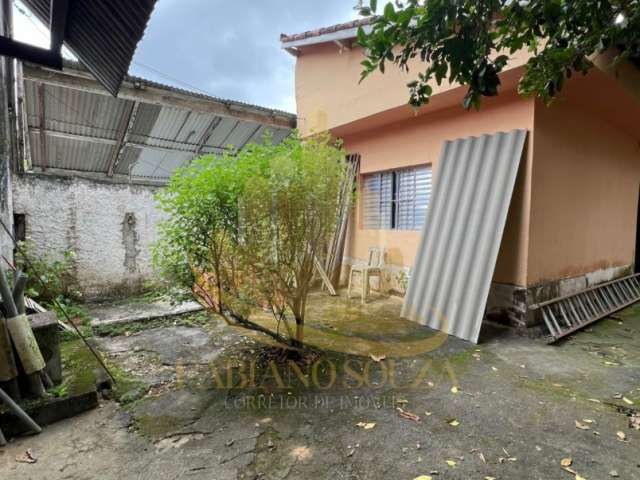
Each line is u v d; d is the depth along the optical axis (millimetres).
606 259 5250
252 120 6277
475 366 2930
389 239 5270
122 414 2236
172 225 2799
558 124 4035
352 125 5375
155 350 3242
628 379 2691
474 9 1605
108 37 2691
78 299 4750
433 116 4699
